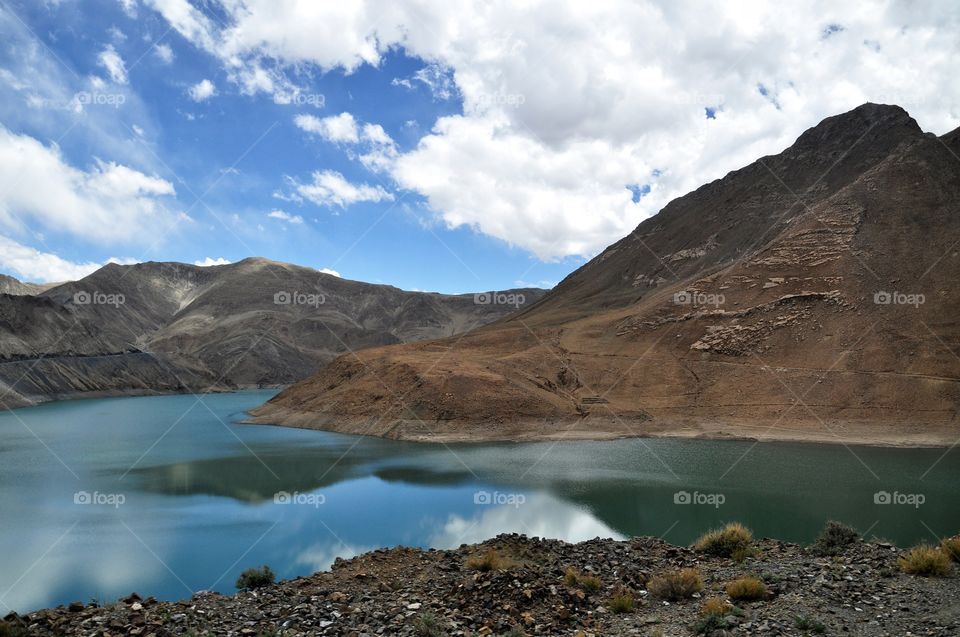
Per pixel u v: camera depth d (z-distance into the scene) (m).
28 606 18.09
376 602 11.54
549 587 11.67
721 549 15.12
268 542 24.80
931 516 28.59
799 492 34.53
